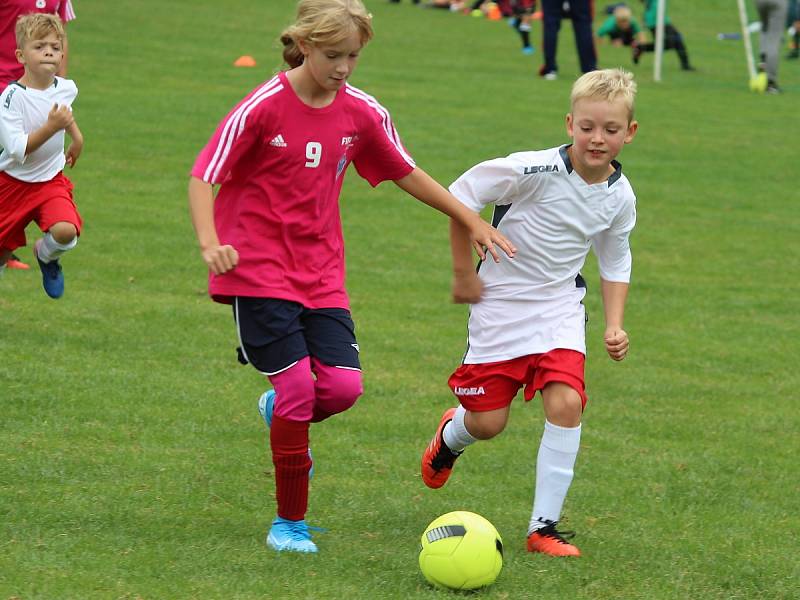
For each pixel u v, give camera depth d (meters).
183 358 21.92
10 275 26.64
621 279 15.62
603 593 12.84
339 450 17.88
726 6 103.44
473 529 12.69
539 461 14.41
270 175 13.70
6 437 17.02
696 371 23.94
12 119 20.92
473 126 48.47
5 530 13.51
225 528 14.29
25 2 25.73
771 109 58.44
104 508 14.55
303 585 12.33
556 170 14.63
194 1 83.44
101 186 36.19
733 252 34.66
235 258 12.85
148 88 51.88
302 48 13.29
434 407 20.45
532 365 14.75
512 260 14.95
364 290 28.22
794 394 22.64
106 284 26.64
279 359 13.67
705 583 13.42
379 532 14.59
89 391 19.47
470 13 92.25
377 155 14.41
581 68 58.69
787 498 16.98
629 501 16.42
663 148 48.31
